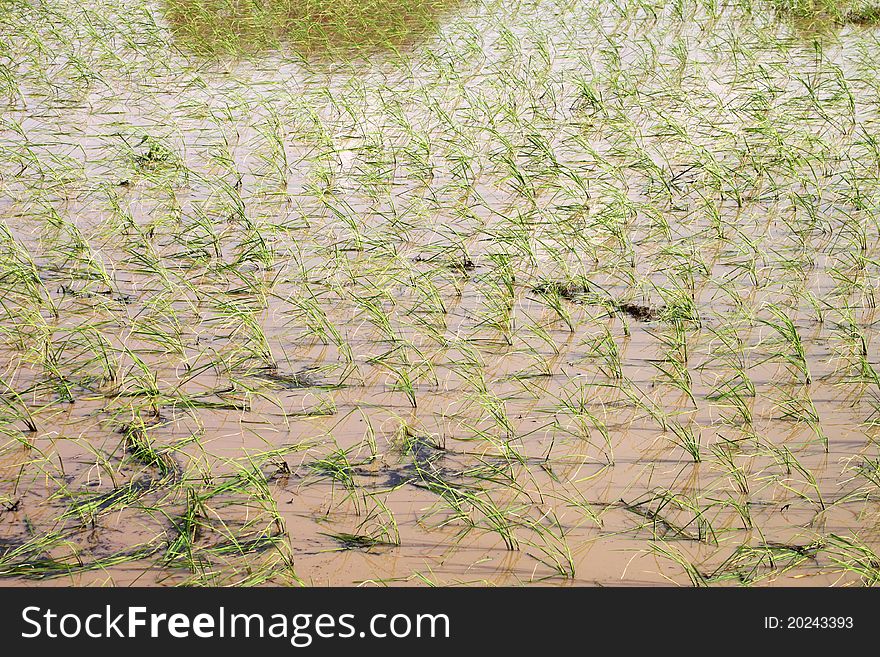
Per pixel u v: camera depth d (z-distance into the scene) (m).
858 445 5.31
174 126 10.43
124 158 9.52
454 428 5.52
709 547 4.59
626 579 4.43
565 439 5.43
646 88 11.55
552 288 7.05
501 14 14.96
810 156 9.30
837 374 5.98
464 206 8.60
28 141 9.86
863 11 14.57
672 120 10.10
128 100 11.32
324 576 4.44
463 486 5.04
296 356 6.26
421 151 9.64
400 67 12.50
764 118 10.12
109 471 5.09
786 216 8.30
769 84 11.21
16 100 11.20
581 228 7.95
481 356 6.27
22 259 7.44
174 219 8.16
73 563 4.48
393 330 6.58
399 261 7.53
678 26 14.24
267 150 9.81
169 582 4.39
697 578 4.39
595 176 9.11
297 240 7.90
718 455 5.17
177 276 7.27
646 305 6.87
